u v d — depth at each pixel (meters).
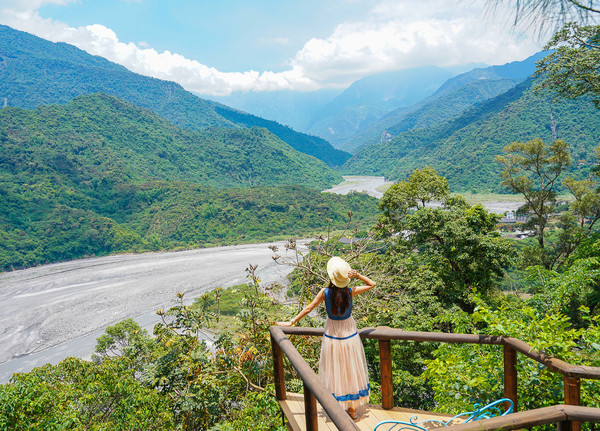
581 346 3.47
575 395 2.52
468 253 22.38
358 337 3.19
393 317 16.09
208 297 11.99
